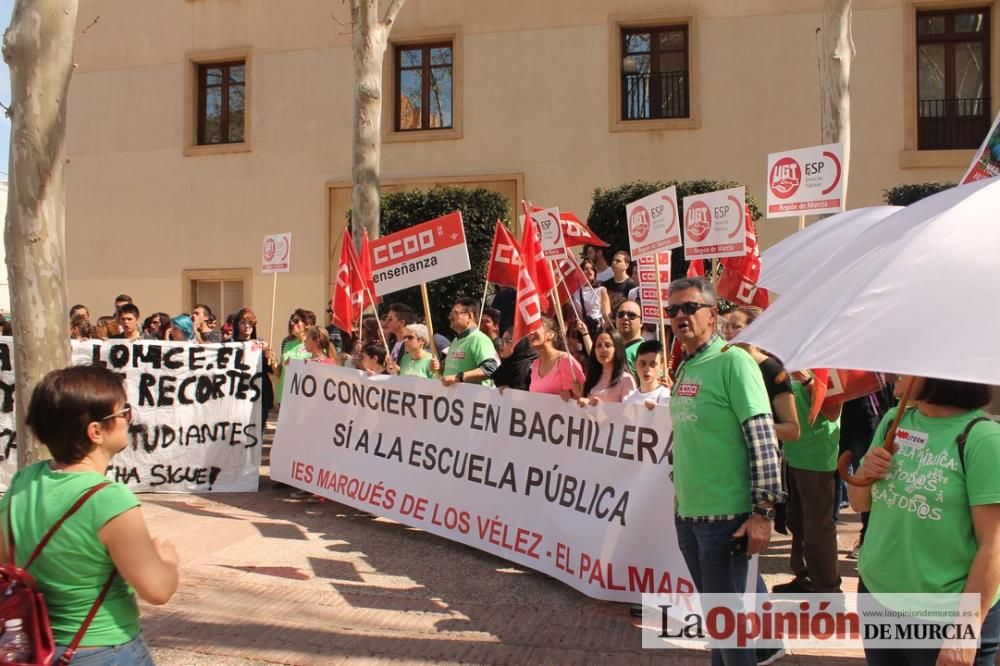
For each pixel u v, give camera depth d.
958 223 2.41
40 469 2.41
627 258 10.89
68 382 2.37
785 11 14.36
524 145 15.15
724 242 6.25
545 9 15.08
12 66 5.07
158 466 8.16
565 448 5.53
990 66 13.98
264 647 4.38
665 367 5.56
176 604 5.02
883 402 6.07
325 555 6.07
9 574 2.21
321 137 15.99
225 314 16.62
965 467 2.50
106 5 17.06
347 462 7.21
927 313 2.25
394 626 4.69
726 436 3.39
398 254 7.32
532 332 5.82
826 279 2.60
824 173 6.90
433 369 7.54
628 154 14.80
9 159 5.13
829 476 4.83
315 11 16.05
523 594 5.25
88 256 17.08
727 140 14.51
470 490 6.16
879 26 14.15
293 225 16.08
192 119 16.67
